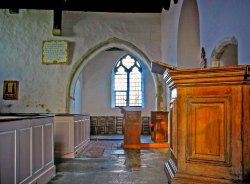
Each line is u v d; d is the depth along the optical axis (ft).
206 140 8.64
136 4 34.12
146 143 27.86
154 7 34.50
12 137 10.68
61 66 34.45
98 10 34.42
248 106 8.09
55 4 32.86
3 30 34.22
